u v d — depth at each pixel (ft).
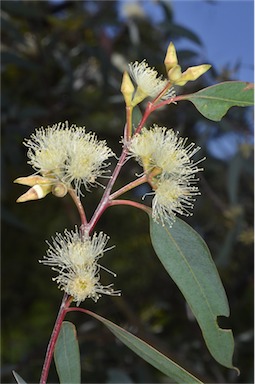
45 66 3.76
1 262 4.23
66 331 1.69
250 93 1.64
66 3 4.08
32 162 1.63
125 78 1.65
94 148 1.63
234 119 3.50
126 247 4.20
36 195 1.59
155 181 1.64
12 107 3.54
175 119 3.68
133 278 4.20
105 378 3.54
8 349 4.40
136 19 4.05
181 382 1.63
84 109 3.88
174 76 1.61
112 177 1.62
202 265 1.66
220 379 3.42
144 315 4.26
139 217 4.14
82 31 3.97
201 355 3.66
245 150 3.21
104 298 4.01
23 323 4.44
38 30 3.77
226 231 3.81
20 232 4.13
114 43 4.06
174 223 1.68
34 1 3.94
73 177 1.61
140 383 3.49
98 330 3.79
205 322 1.65
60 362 1.69
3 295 4.34
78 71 4.12
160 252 1.67
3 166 3.51
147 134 1.63
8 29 3.52
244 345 3.54
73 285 1.58
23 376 3.44
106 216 4.13
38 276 4.31
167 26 3.44
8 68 4.02
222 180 3.69
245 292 3.92
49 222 4.14
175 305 4.15
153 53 3.88
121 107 3.90
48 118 3.84
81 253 1.59
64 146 1.63
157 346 3.34
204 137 3.48
